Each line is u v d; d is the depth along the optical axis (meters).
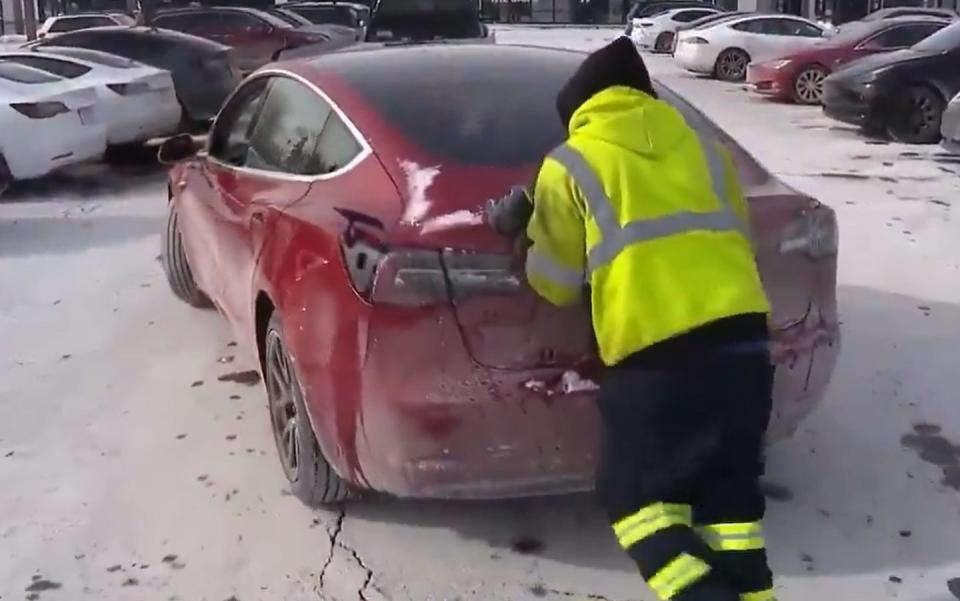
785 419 3.86
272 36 21.44
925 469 4.54
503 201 3.27
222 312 5.44
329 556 3.96
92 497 4.41
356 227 3.56
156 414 5.19
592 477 3.53
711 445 2.97
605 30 48.06
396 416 3.47
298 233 3.91
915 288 7.03
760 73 19.06
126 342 6.22
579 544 4.00
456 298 3.40
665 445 2.97
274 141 4.71
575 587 3.75
